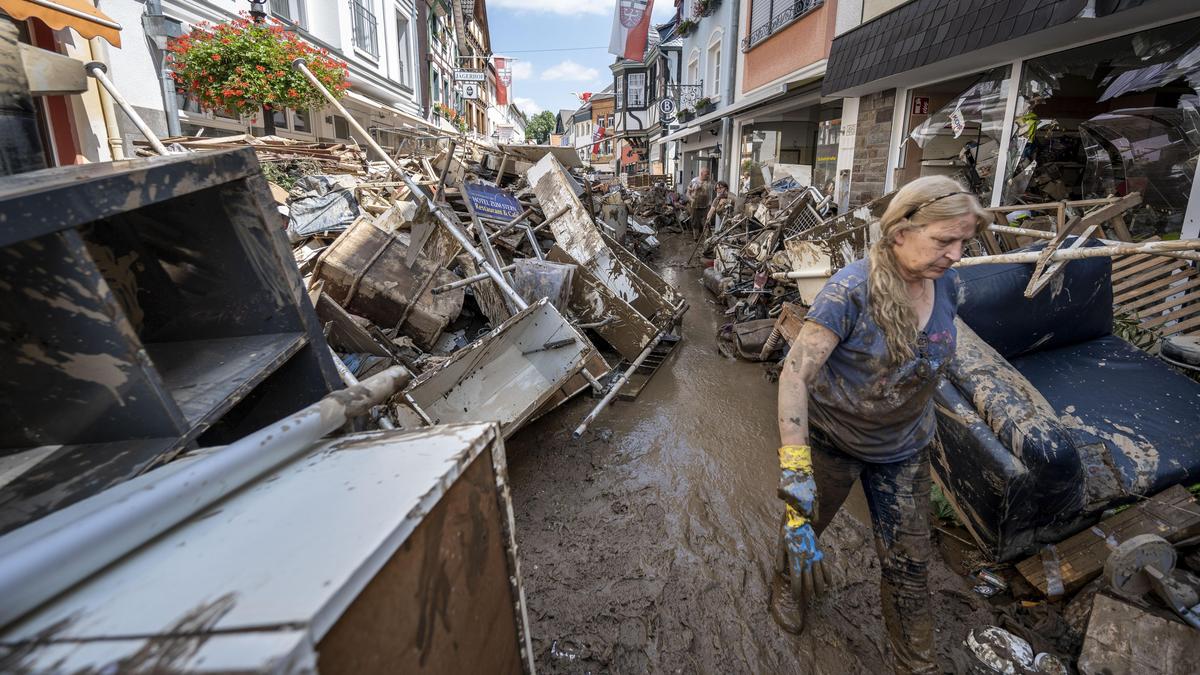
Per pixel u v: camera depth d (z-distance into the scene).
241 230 1.29
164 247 1.31
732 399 4.55
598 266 5.55
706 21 17.34
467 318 5.14
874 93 7.96
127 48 5.92
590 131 57.28
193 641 0.52
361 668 0.65
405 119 16.42
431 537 0.81
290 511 0.76
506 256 5.80
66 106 5.20
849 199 8.66
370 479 0.83
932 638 1.88
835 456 1.97
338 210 5.12
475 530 0.96
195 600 0.58
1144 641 1.87
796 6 10.50
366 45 13.59
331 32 11.77
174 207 1.25
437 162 8.18
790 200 7.96
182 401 1.14
